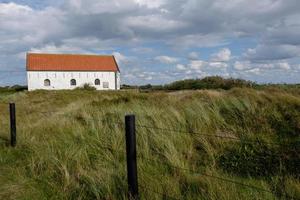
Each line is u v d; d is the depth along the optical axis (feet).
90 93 109.09
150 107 32.27
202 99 34.68
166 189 14.55
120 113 30.86
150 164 17.92
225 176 16.90
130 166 13.52
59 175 17.67
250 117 26.11
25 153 22.86
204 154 20.26
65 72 252.21
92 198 15.06
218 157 19.70
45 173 18.35
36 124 31.89
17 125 34.04
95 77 261.24
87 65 261.24
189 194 14.11
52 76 248.52
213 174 16.65
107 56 275.80
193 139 21.98
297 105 27.43
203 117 25.86
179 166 17.33
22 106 68.13
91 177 16.03
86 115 31.48
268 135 22.99
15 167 20.22
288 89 37.40
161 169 17.38
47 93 116.57
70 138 24.03
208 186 14.32
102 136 23.26
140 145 20.52
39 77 245.24
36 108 61.72
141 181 15.10
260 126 24.67
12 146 25.53
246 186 15.02
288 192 14.21
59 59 256.73
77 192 15.69
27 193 16.11
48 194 15.92
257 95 31.45
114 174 15.97
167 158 18.25
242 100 29.53
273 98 29.71
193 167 17.88
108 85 266.57
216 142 21.59
